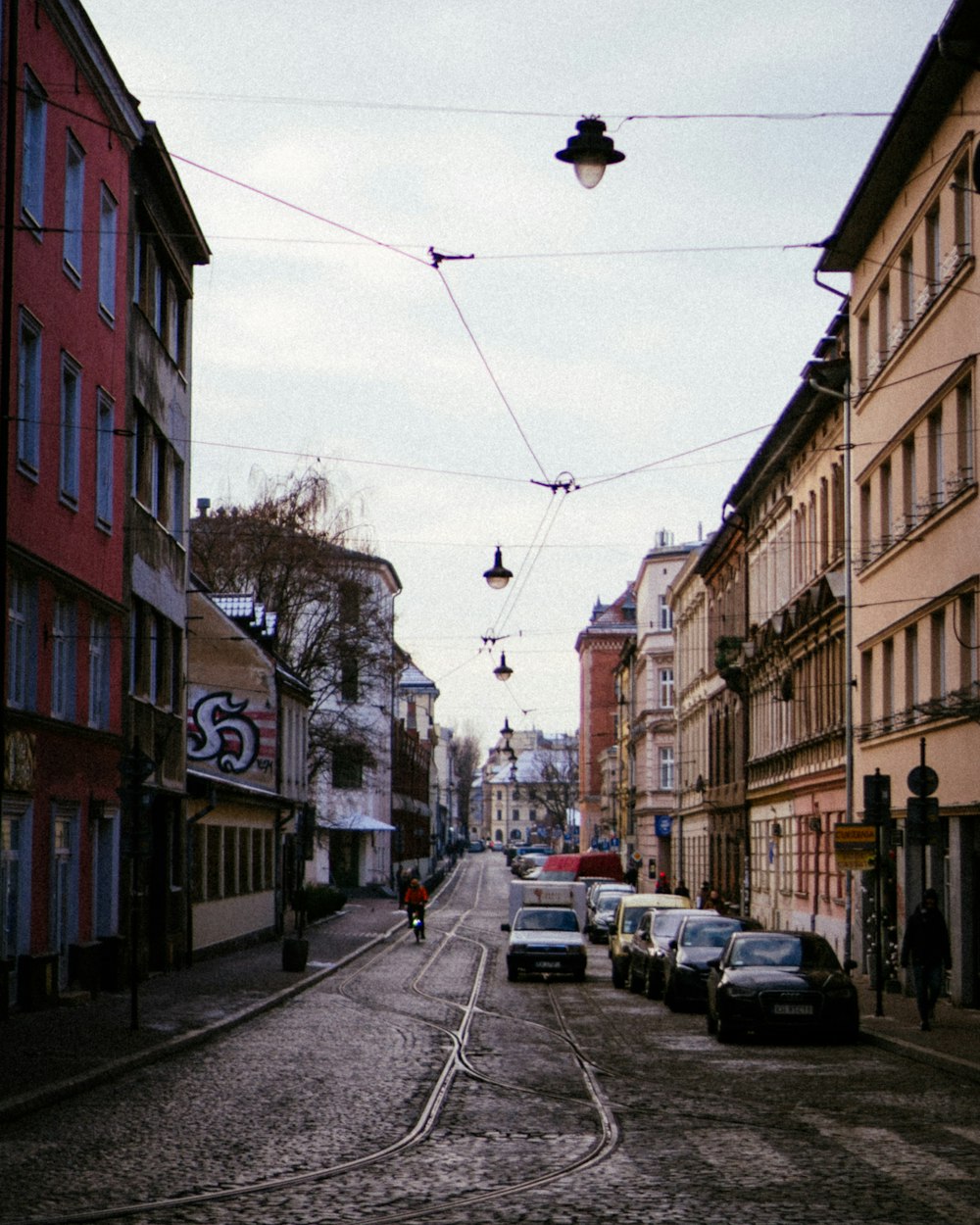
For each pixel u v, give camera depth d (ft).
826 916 142.10
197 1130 47.03
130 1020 76.84
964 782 96.22
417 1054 70.03
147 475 117.91
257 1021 86.94
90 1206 35.40
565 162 60.44
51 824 90.02
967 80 93.40
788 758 163.94
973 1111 51.49
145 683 116.47
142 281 116.88
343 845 307.99
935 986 78.79
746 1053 72.33
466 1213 34.76
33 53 86.12
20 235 84.28
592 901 212.23
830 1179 38.75
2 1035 73.05
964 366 94.53
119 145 106.42
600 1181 38.83
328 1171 40.14
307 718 209.97
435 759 559.38
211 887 145.69
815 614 144.36
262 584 200.75
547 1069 64.64
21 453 86.38
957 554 97.96
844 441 133.49
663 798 312.71
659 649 318.24
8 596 83.76
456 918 237.25
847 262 127.54
